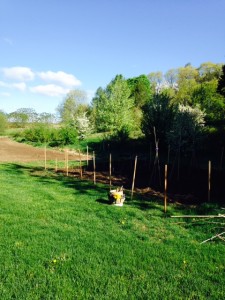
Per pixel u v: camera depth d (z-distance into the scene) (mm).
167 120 30172
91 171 20094
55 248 7098
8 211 9945
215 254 6949
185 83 65188
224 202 11305
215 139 29484
